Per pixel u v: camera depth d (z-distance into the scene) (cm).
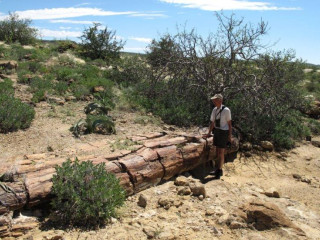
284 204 569
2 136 668
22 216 429
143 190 553
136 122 869
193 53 1023
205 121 915
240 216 483
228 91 962
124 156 572
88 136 720
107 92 1066
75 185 450
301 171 755
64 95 1030
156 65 1202
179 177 611
